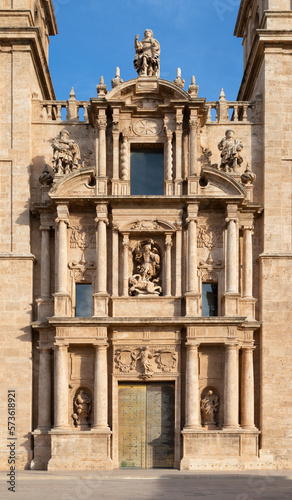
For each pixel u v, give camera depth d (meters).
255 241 50.19
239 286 49.38
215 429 47.50
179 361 48.00
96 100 49.69
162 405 48.25
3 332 48.28
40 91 55.94
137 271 49.47
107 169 50.56
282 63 51.09
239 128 51.50
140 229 49.06
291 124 50.62
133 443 48.00
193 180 49.06
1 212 49.44
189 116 50.28
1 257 48.75
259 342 48.66
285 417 47.62
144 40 52.06
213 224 49.72
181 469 46.12
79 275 49.38
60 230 48.50
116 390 47.91
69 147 49.91
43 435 47.41
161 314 48.28
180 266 48.94
